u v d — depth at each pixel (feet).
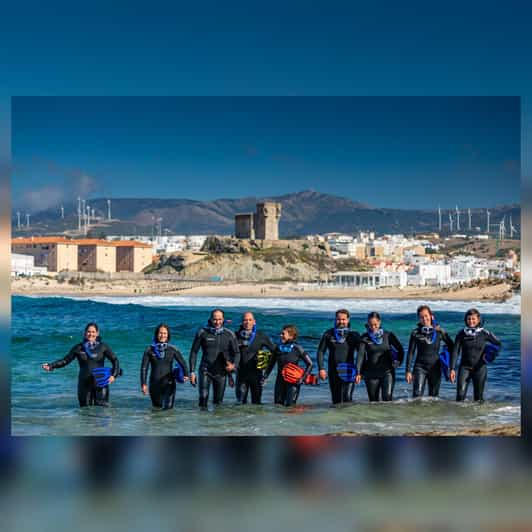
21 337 65.51
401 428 29.09
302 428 29.09
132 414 31.83
